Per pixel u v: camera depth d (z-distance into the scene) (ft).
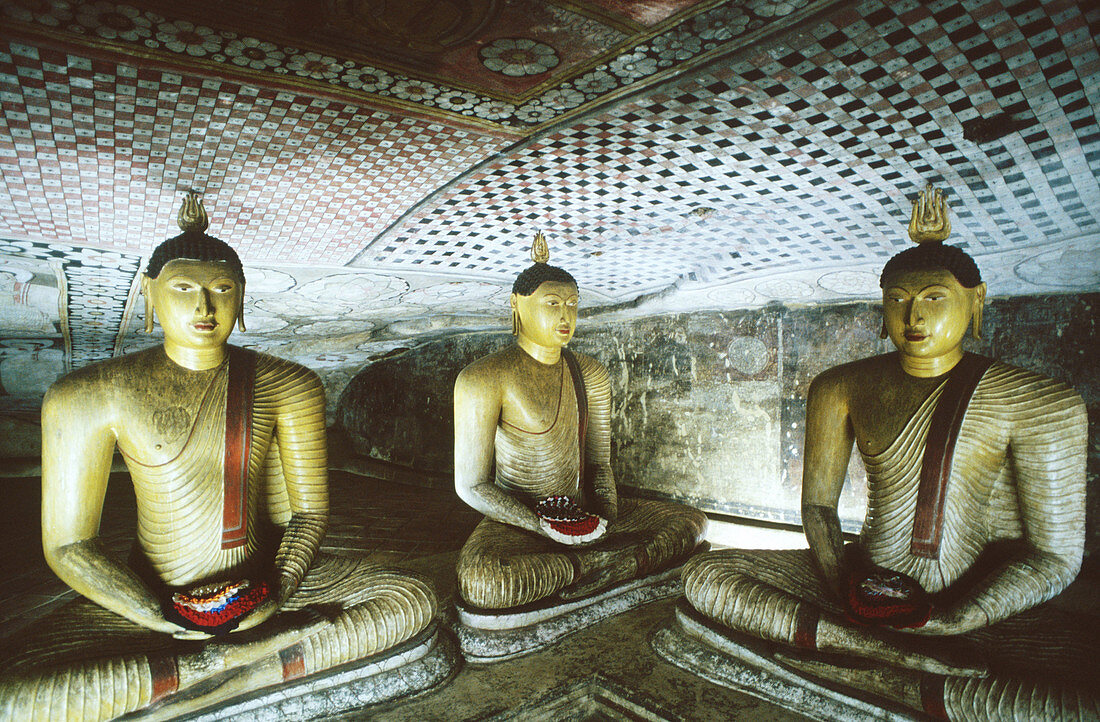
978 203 10.53
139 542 10.38
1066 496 9.67
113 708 8.55
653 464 21.34
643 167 10.38
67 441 9.47
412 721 10.00
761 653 10.52
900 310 10.38
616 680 11.03
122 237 11.69
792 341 17.92
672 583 14.40
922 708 9.13
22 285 14.25
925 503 10.29
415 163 10.03
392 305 19.44
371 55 7.12
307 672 10.07
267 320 20.13
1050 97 7.72
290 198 10.90
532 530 13.64
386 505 23.98
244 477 10.48
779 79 7.76
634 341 21.81
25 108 7.70
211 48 6.86
